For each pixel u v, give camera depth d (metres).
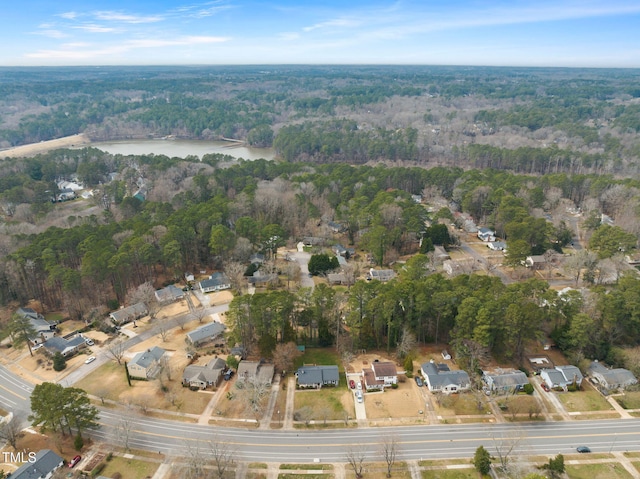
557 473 69.94
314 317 103.44
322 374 92.31
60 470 72.31
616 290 108.69
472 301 95.12
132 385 92.75
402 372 96.44
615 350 96.62
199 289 133.50
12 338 106.12
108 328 113.25
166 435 79.81
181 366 98.38
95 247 127.44
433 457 74.88
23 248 127.81
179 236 137.75
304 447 77.12
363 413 84.75
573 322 97.25
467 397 88.44
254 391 85.25
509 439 78.19
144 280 136.00
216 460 70.94
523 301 98.31
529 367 97.06
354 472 72.06
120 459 74.69
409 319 101.06
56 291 131.00
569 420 83.12
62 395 74.94
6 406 87.75
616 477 71.12
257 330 99.62
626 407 86.12
